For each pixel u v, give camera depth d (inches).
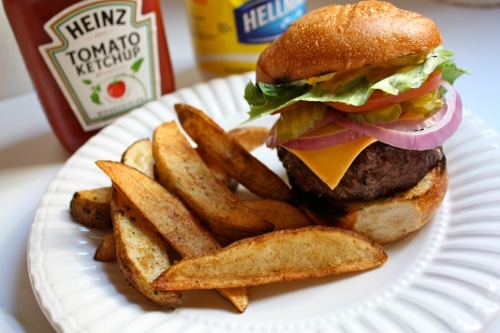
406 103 15.9
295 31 16.1
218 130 18.0
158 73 22.7
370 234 16.5
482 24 26.0
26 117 25.1
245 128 20.0
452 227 16.8
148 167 18.0
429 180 16.5
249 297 16.0
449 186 17.8
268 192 17.9
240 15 23.3
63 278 16.1
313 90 15.7
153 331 15.0
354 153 15.8
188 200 16.9
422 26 15.6
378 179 16.1
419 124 15.9
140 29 21.6
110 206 17.0
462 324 14.2
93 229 17.7
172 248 16.6
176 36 30.4
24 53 20.8
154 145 17.9
